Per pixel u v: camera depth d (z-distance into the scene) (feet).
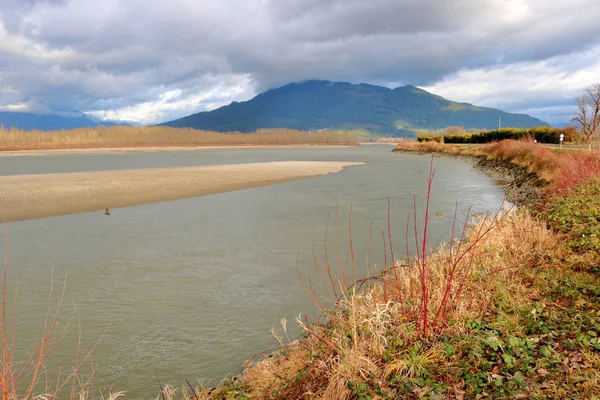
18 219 62.69
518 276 23.97
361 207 73.20
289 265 39.34
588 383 12.46
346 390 13.93
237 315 28.43
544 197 58.34
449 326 17.25
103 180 111.34
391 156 294.87
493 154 158.20
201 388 19.84
